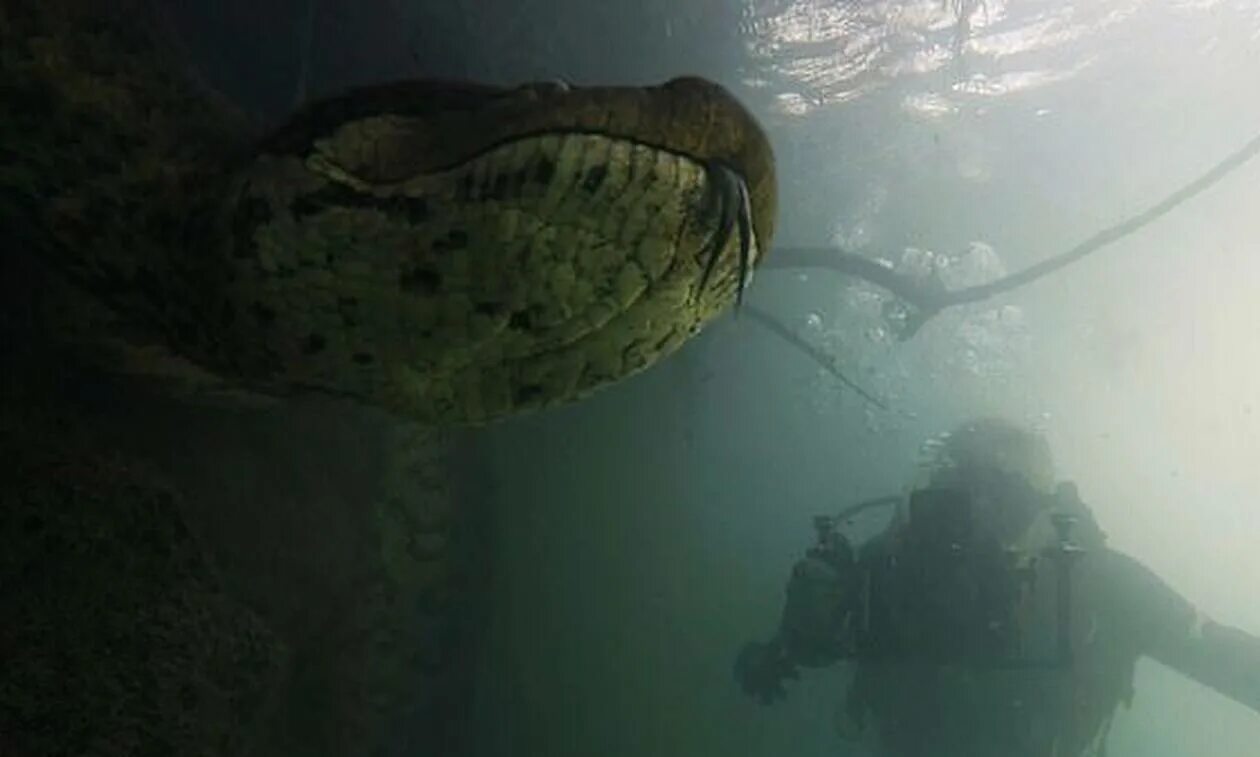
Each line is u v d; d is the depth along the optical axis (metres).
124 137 0.50
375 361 0.43
